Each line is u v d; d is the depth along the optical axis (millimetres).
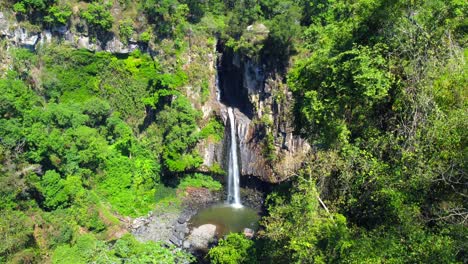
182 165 48375
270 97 48406
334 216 19328
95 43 48125
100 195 41594
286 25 45656
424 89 18594
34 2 44469
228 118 51344
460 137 16641
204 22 51688
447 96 18141
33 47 46562
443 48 19203
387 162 19484
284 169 46969
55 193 36969
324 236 17922
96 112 45281
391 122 20594
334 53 22766
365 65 19688
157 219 43625
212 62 52250
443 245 15062
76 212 37469
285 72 46812
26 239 31703
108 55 49000
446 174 17000
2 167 35500
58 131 40156
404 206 17188
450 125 16938
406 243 16125
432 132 17422
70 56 47438
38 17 45781
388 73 19672
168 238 40656
